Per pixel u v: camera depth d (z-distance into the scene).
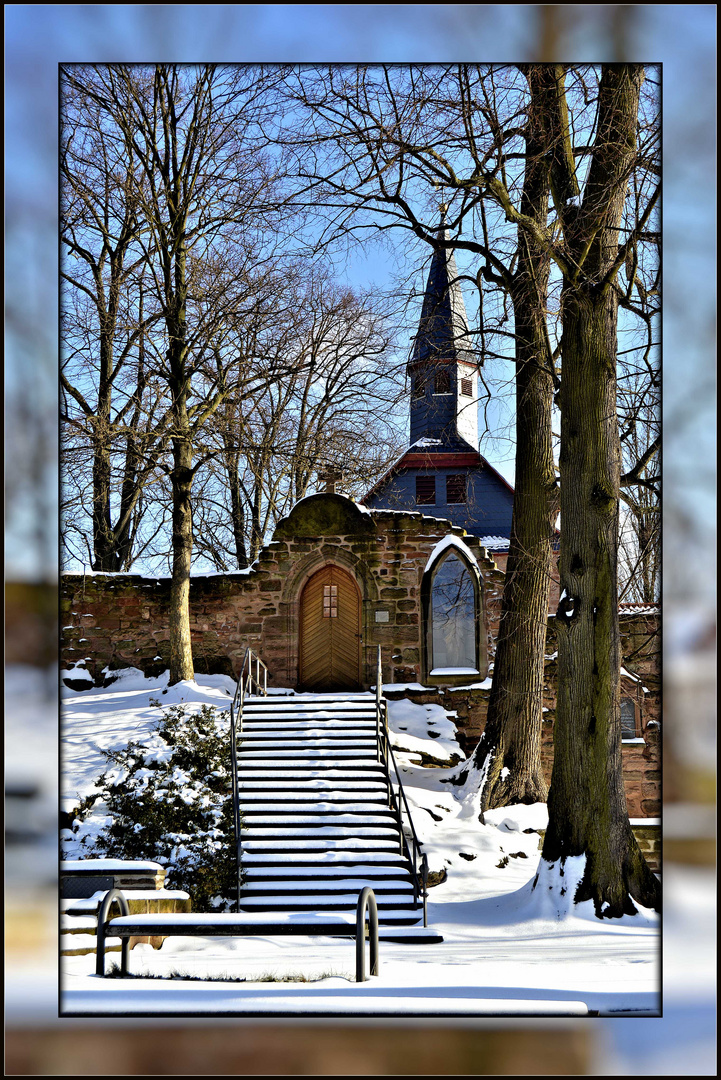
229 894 15.41
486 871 17.19
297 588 23.94
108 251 26.80
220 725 19.84
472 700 23.08
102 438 23.06
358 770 18.58
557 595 24.62
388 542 24.02
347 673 23.94
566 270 13.49
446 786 20.38
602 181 13.66
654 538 17.94
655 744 22.09
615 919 12.71
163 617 24.06
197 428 23.52
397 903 14.52
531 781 19.66
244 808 17.17
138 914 10.45
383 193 16.39
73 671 23.59
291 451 28.64
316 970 9.53
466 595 23.83
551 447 19.75
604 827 13.14
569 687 13.47
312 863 15.99
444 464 34.22
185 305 23.73
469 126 15.19
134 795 17.52
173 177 23.81
